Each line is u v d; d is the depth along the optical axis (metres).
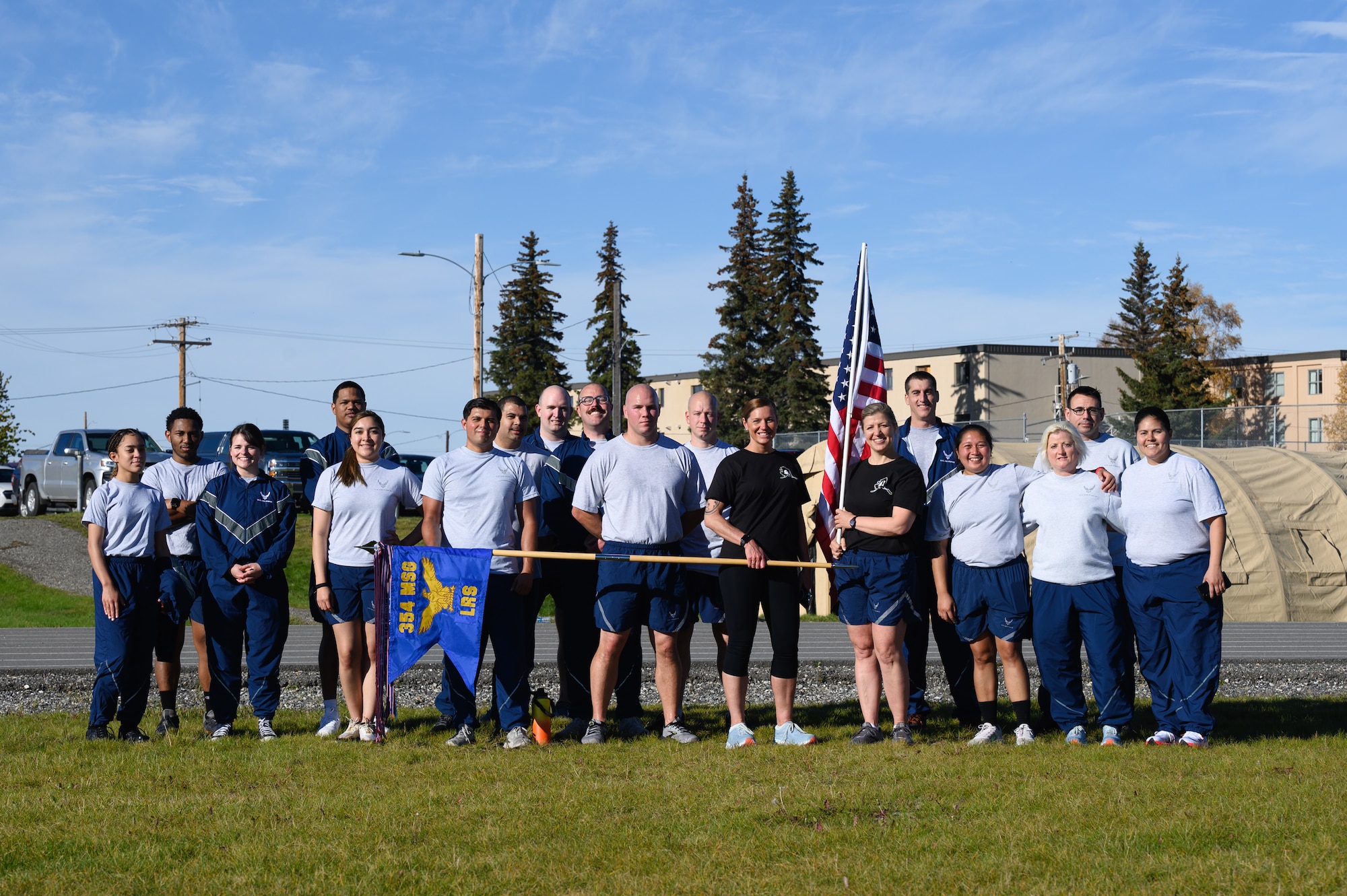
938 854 4.92
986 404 62.00
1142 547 7.64
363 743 7.68
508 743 7.57
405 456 38.19
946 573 7.96
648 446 7.96
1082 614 7.75
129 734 7.94
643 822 5.48
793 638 7.77
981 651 7.90
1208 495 7.52
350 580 7.96
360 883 4.62
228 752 7.32
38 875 4.74
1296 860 4.73
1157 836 5.09
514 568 7.85
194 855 5.05
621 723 8.19
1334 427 63.53
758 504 7.72
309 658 12.18
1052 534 7.76
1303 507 18.83
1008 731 8.31
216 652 8.05
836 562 7.82
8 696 10.05
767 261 55.69
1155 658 7.70
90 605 19.12
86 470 29.39
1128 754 6.99
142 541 7.97
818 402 54.41
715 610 8.27
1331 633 15.62
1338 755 6.96
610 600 7.73
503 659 7.75
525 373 60.06
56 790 6.20
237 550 7.98
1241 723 8.68
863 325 8.12
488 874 4.76
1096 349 68.62
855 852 4.97
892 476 7.70
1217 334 70.06
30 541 24.88
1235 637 14.94
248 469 8.14
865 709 7.83
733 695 7.75
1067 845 5.00
